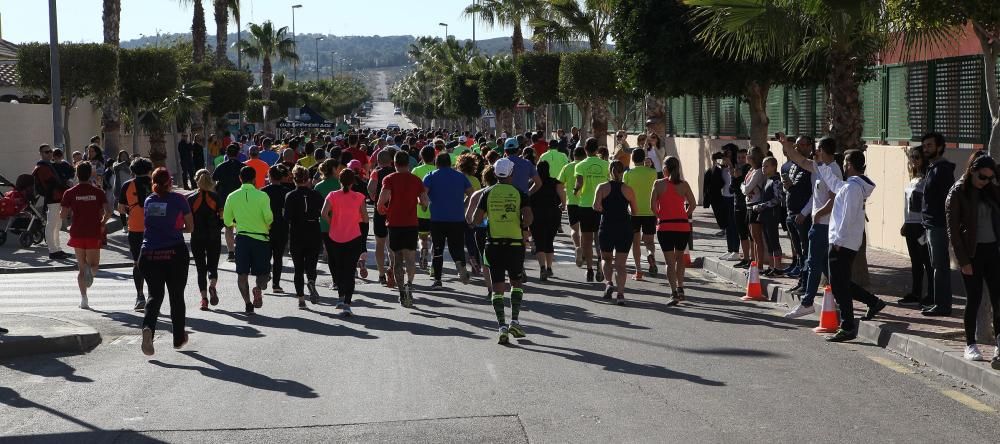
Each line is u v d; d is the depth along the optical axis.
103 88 31.53
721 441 6.91
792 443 6.85
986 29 10.43
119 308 13.80
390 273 15.23
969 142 15.11
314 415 7.74
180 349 10.70
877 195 18.41
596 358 9.84
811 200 13.09
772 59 18.30
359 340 11.02
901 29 12.52
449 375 9.11
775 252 14.98
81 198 13.70
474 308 13.26
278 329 11.87
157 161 13.70
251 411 7.90
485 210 10.86
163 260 10.34
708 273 16.66
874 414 7.62
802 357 9.87
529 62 46.94
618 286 13.47
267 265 13.13
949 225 9.01
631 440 6.95
